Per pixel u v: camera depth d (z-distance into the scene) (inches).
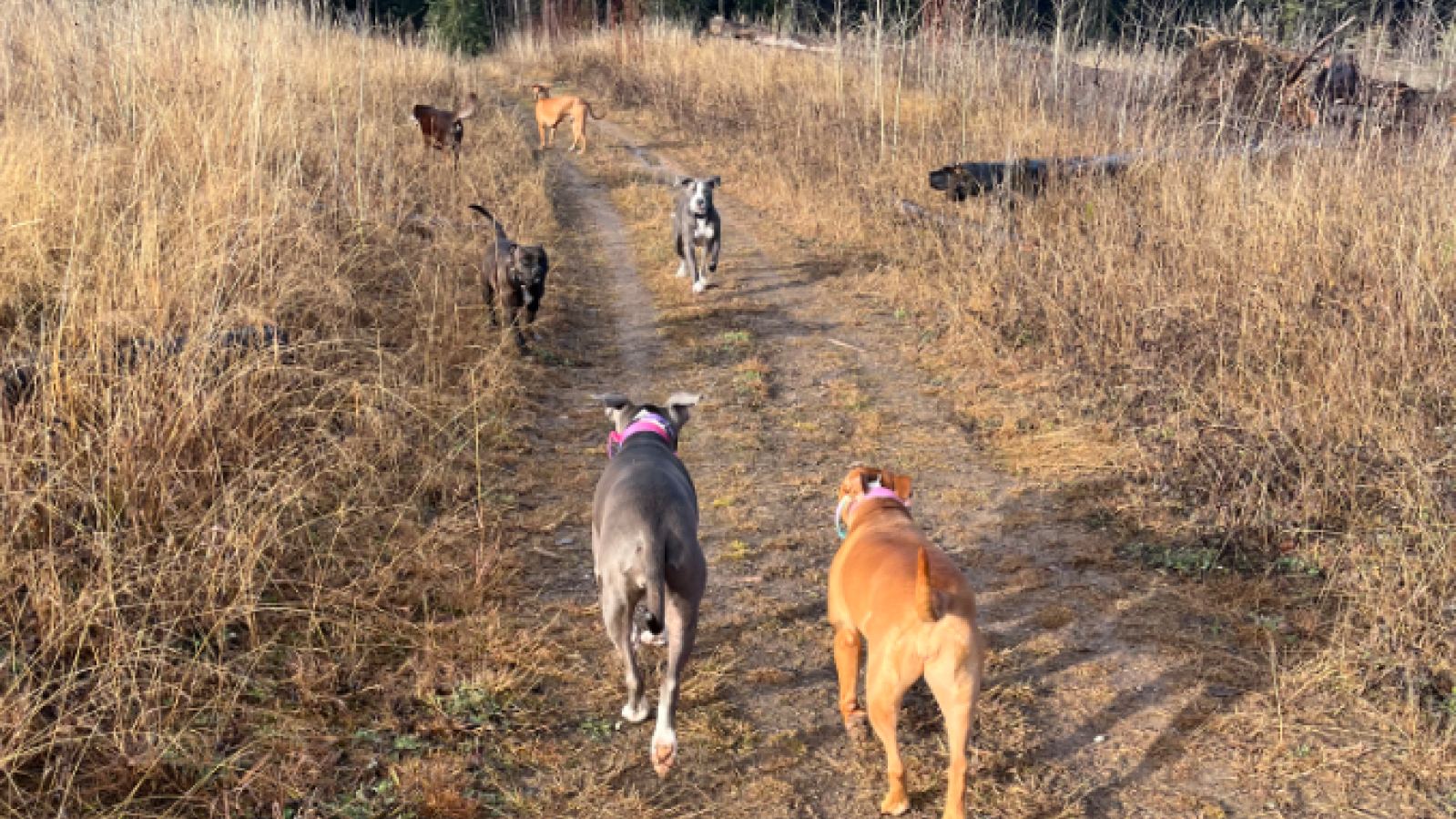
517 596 168.1
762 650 158.1
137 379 162.7
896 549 127.1
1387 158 297.4
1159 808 125.7
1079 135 447.8
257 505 162.1
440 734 134.2
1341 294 230.4
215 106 294.4
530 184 476.4
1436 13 430.0
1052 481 212.7
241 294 207.2
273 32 412.8
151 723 125.4
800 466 225.0
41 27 335.0
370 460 192.5
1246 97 433.7
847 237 424.2
